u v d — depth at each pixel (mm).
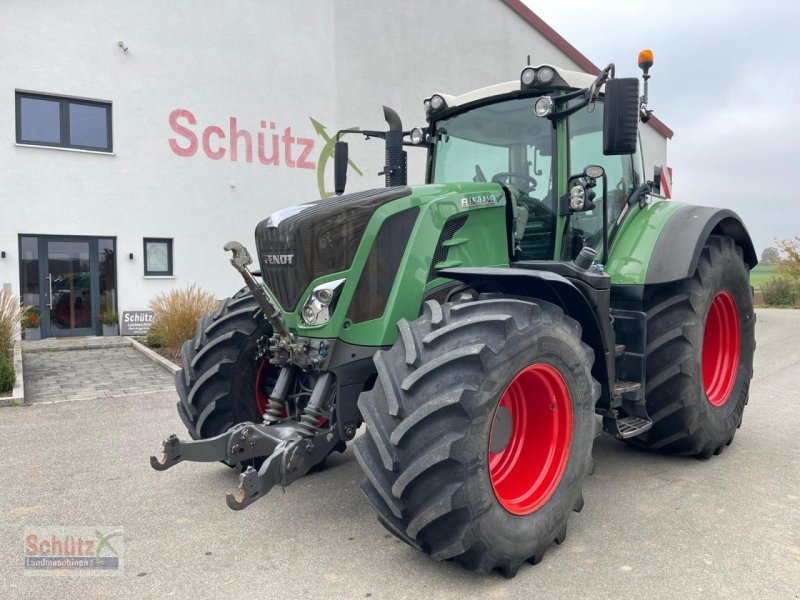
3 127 10625
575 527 3143
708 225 4023
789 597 2461
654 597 2473
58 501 3588
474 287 3328
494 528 2521
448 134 4293
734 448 4438
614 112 3180
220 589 2578
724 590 2514
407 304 3152
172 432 5152
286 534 3107
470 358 2502
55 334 11453
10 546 3010
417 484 2449
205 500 3576
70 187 11219
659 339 3834
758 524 3143
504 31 17328
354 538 3055
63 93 11062
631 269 3865
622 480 3803
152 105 11898
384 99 15078
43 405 6277
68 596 2541
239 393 3744
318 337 3018
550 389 2906
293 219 3062
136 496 3652
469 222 3436
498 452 2879
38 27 10805
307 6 13742
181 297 10094
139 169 11828
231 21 12727
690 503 3426
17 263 10836
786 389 6367
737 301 4461
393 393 2535
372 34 14812
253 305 3867
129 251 11797
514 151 3963
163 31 11953
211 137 12578
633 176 4418
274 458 2717
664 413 3883
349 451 4469
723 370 4465
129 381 7660
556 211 3764
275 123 13383
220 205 12750
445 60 16125
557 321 2854
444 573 2697
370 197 3125
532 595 2506
